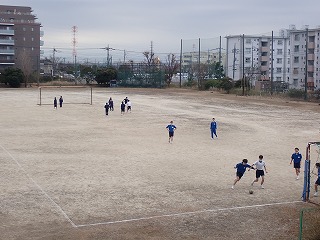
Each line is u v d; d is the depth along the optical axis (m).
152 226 14.64
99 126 38.19
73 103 58.97
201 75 96.88
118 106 55.25
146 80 93.25
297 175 21.16
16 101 60.66
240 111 51.03
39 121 40.81
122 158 25.19
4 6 129.38
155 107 54.75
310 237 13.73
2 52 119.44
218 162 24.53
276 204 17.12
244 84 74.25
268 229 14.50
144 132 35.12
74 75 109.06
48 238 13.42
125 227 14.50
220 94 74.50
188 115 46.94
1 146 28.28
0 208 16.11
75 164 23.42
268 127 38.50
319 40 78.81
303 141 31.73
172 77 108.50
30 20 127.44
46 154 25.95
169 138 31.05
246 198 17.89
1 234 13.67
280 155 26.70
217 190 18.97
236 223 15.05
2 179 20.11
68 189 18.70
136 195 18.03
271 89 70.19
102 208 16.34
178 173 21.88
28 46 121.94
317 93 63.66
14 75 92.06
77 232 13.97
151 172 21.97
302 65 81.88
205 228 14.55
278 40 103.31
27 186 19.03
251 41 102.44
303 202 17.41
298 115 47.53
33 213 15.66
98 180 20.23
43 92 80.25
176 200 17.47
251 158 25.72
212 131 32.81
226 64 105.12
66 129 36.16
